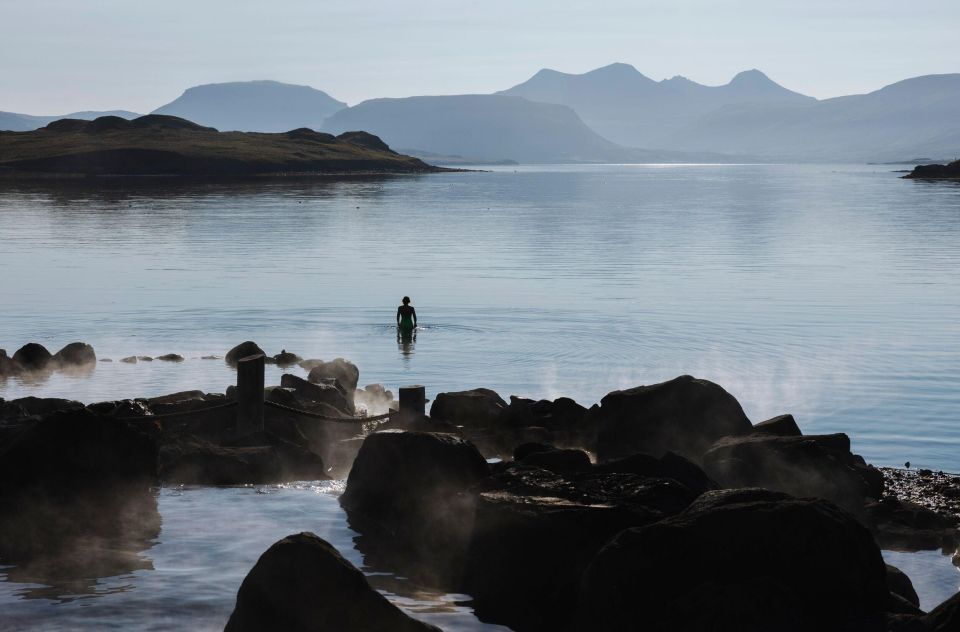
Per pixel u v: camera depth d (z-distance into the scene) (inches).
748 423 786.8
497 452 792.3
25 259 2188.7
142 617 470.3
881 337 1315.2
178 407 813.2
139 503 644.7
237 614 439.2
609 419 794.8
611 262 2210.9
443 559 561.3
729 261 2237.9
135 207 4151.1
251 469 707.4
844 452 716.0
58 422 624.7
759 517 467.2
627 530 472.7
